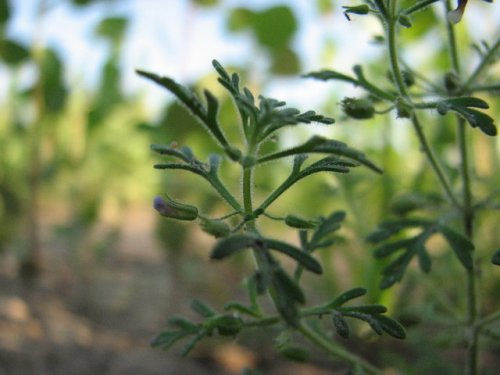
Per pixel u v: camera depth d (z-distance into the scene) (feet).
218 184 0.34
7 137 1.24
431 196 0.53
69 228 1.13
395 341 0.76
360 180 0.73
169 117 0.93
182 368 0.80
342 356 0.44
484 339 0.53
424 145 0.47
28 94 1.10
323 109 1.04
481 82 0.48
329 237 0.69
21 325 0.85
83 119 1.21
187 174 1.03
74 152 1.21
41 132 1.11
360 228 0.72
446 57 0.90
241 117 0.32
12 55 1.08
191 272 1.10
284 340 0.40
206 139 1.00
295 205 1.04
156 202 0.32
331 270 0.80
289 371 0.80
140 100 1.38
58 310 0.94
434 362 0.62
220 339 0.83
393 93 0.46
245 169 0.32
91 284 1.09
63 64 1.13
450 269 0.67
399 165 0.87
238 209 0.33
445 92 0.45
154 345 0.42
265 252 0.28
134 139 1.34
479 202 0.48
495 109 0.87
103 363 0.79
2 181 1.12
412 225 0.46
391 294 0.68
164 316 0.97
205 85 1.04
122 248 1.35
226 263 1.09
